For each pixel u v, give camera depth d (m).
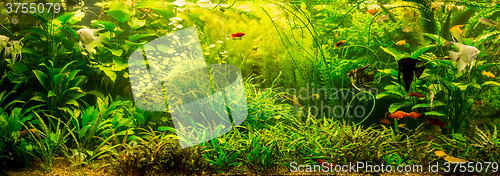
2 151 3.05
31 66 3.77
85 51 3.73
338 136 3.12
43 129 3.18
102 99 3.71
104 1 4.15
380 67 3.86
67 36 4.01
